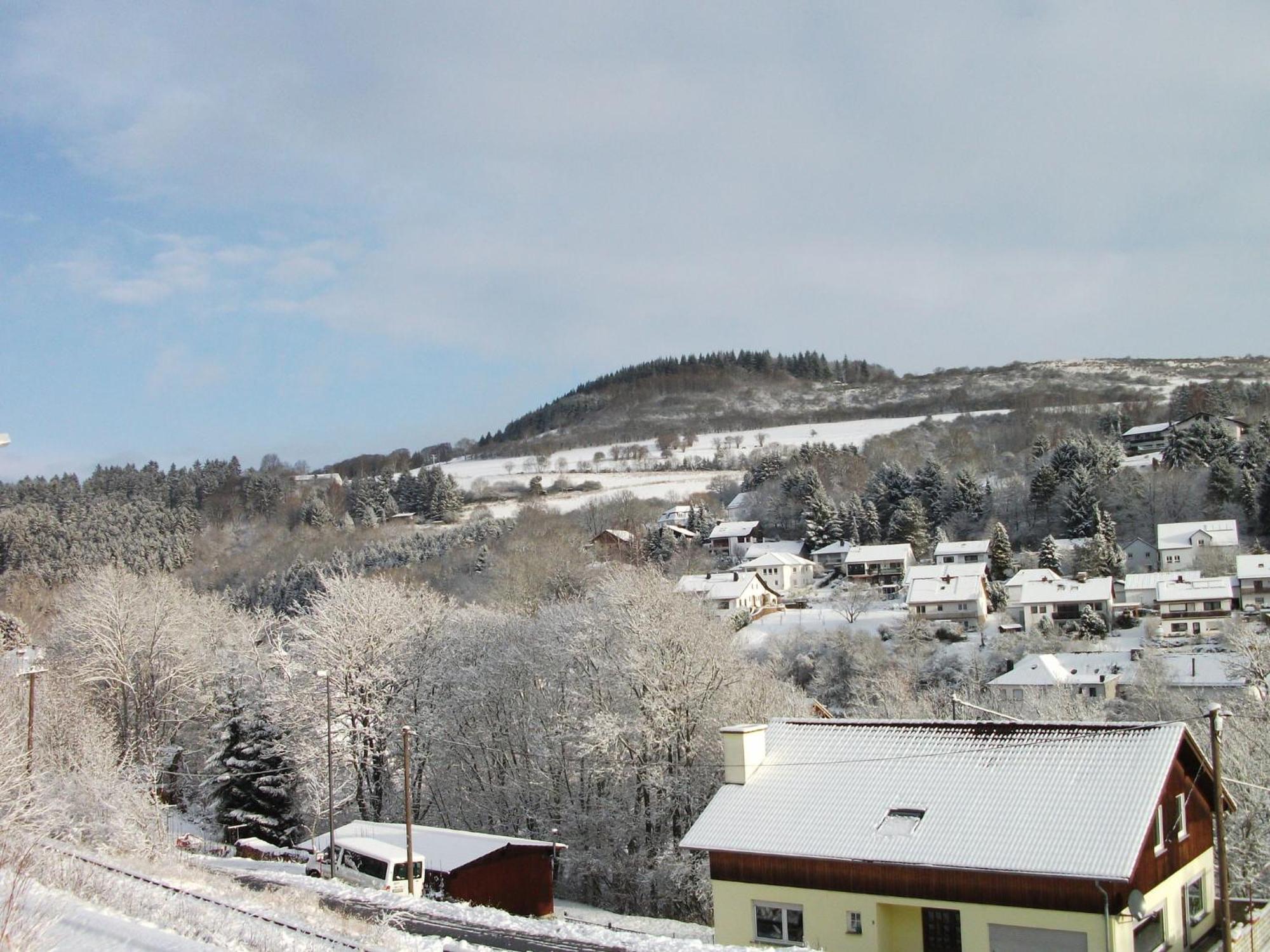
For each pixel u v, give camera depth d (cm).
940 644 10112
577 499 19938
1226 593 10338
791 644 9838
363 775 5259
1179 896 2636
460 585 12162
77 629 6397
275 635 7144
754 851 2683
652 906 4547
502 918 2884
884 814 2673
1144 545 12900
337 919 2517
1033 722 2864
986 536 14300
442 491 19012
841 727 3083
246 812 5266
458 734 5291
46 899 1966
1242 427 16688
